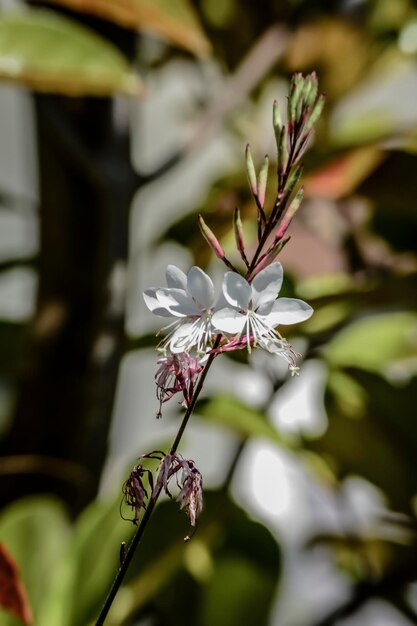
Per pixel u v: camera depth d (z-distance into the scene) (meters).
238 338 0.49
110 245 1.00
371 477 1.21
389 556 1.20
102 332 1.02
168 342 0.50
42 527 0.94
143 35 1.31
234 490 1.25
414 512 1.20
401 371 1.33
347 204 1.32
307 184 1.08
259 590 1.14
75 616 0.86
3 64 0.90
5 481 1.07
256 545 1.16
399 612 1.17
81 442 1.06
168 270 0.49
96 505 0.96
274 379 1.13
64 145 0.96
